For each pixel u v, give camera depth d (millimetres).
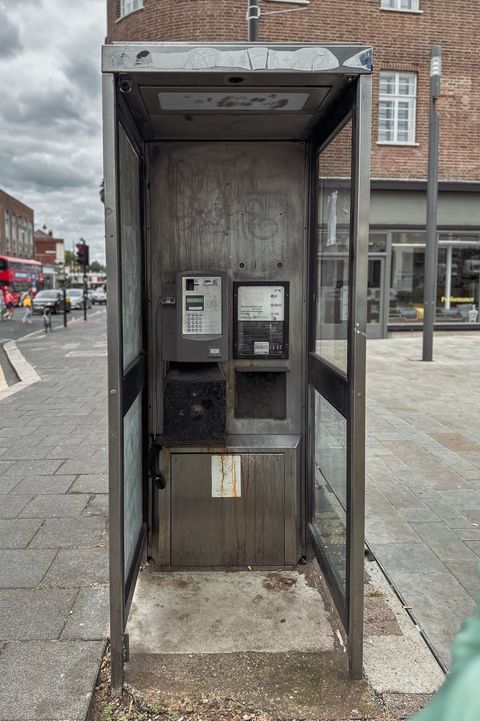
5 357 14016
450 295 16312
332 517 3006
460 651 855
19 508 4348
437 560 3576
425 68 15102
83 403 8219
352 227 2424
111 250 2307
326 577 2963
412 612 3018
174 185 3232
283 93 2576
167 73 2264
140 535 3127
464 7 15055
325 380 2941
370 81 2275
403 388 9258
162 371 3303
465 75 15273
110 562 2416
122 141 2551
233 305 3277
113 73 2246
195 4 13773
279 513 3359
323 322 3113
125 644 2547
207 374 3119
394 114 15289
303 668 2580
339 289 2768
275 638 2783
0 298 29312
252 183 3244
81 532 3943
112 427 2377
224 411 3059
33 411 7703
